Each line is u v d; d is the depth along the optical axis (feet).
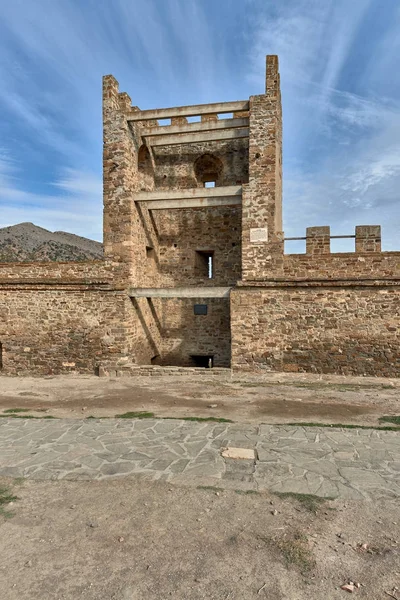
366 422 25.75
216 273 52.54
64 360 46.98
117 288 45.42
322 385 37.63
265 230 42.91
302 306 42.04
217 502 15.52
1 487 17.10
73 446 21.75
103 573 11.66
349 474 17.80
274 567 11.80
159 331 54.19
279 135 46.93
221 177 53.52
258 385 38.09
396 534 13.39
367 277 40.34
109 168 46.32
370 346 40.55
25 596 10.74
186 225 53.42
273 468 18.48
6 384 42.50
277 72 43.11
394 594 10.64
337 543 12.91
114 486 17.02
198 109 45.11
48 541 13.25
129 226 45.80
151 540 13.20
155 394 35.35
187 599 10.56
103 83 46.39
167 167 53.72
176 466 18.88
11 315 48.19
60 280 46.73
